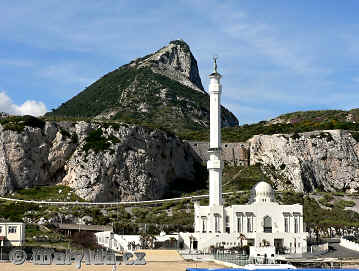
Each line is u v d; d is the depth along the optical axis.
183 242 181.38
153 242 181.38
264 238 183.62
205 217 191.88
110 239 183.75
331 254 171.38
